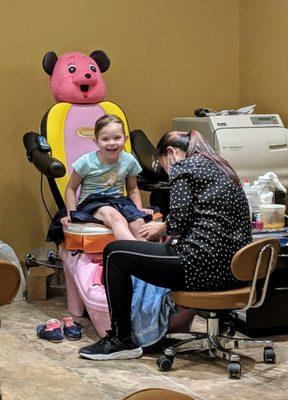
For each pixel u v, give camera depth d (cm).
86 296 410
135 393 166
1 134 533
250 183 507
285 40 552
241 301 351
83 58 511
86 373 357
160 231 375
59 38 545
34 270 499
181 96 590
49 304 488
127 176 460
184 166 356
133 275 363
